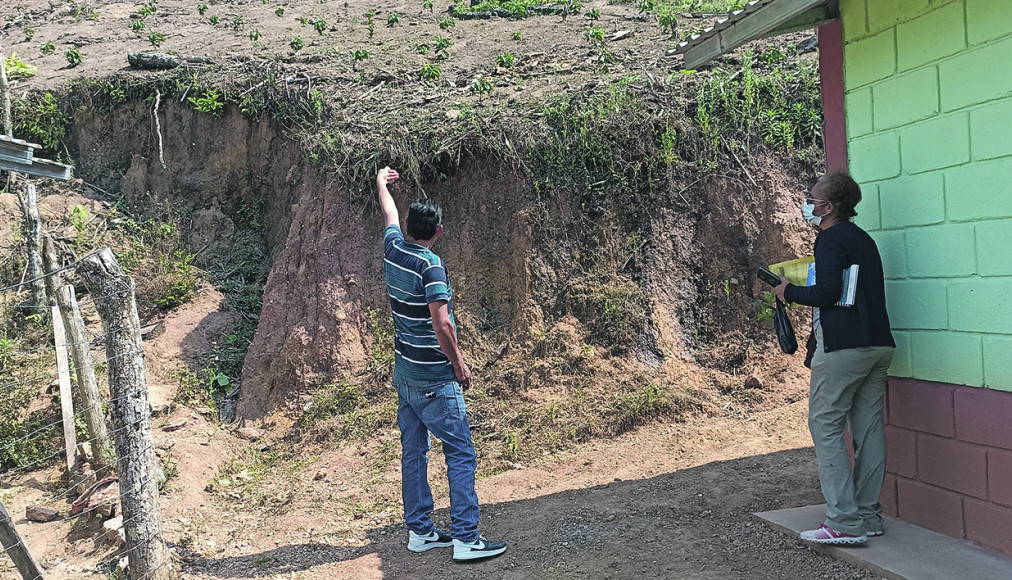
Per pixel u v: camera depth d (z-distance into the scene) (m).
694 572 4.04
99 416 6.61
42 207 10.09
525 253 8.05
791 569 3.96
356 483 6.33
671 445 6.39
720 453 6.11
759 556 4.16
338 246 8.45
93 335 8.61
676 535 4.57
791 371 7.31
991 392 3.75
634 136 8.36
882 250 4.41
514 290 8.02
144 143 10.73
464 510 4.50
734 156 8.30
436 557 4.65
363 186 8.58
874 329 3.91
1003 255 3.65
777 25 4.55
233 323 8.94
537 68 10.38
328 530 5.35
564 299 7.86
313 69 10.44
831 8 4.73
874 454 4.08
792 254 7.86
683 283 7.98
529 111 8.70
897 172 4.27
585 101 8.70
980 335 3.79
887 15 4.28
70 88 10.90
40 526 5.90
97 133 10.84
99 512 5.73
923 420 4.15
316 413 7.48
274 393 7.87
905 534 4.09
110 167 10.75
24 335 8.58
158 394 7.79
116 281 4.29
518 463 6.45
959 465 3.94
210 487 6.46
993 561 3.67
